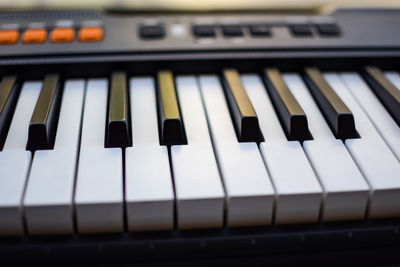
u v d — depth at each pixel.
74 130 0.35
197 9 0.45
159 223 0.31
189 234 0.32
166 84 0.39
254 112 0.35
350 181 0.32
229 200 0.31
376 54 0.42
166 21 0.43
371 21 0.45
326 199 0.32
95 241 0.31
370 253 0.33
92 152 0.33
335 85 0.41
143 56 0.40
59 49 0.40
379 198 0.32
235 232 0.32
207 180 0.32
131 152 0.34
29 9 0.43
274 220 0.32
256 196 0.31
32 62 0.39
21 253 0.31
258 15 0.45
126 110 0.36
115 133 0.34
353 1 0.47
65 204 0.30
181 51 0.41
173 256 0.32
